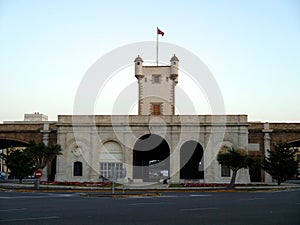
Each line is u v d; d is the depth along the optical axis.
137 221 16.39
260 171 57.09
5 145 70.56
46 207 21.69
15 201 25.47
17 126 60.19
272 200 27.16
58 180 54.34
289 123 57.59
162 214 18.80
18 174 53.16
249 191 38.44
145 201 26.03
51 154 41.94
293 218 17.58
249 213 19.39
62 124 55.38
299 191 38.47
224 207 22.22
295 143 61.53
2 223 15.55
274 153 50.72
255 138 57.69
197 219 17.11
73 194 32.47
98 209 20.84
